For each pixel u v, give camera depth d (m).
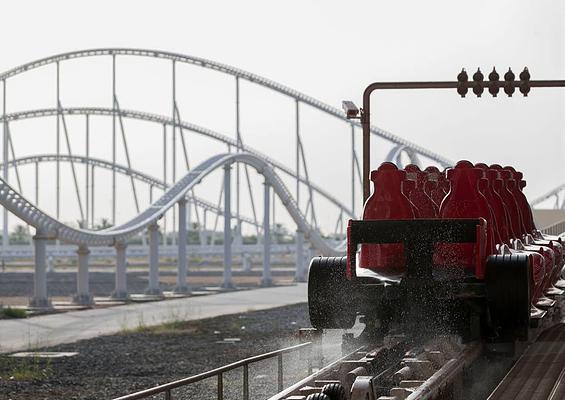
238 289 175.12
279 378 31.02
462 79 46.16
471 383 29.27
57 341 80.00
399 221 29.48
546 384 24.69
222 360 63.59
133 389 51.31
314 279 32.03
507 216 36.81
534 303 35.56
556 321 41.53
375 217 31.39
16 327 95.00
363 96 43.91
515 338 30.50
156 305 129.38
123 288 143.62
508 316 29.84
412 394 20.47
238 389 48.34
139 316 108.00
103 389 51.88
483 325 30.95
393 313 30.72
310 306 32.19
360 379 20.41
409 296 29.56
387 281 30.03
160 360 65.00
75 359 66.62
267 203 193.12
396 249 31.83
